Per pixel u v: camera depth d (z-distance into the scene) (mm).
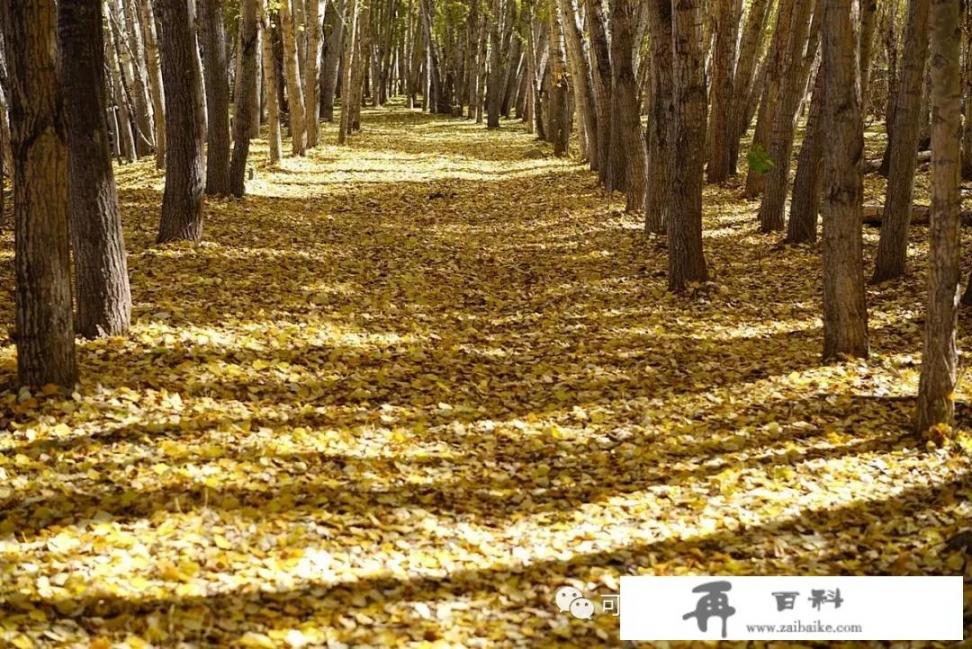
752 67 21859
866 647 4641
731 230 16000
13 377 7184
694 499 6223
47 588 4508
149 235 13031
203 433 6723
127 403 7012
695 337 10172
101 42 8117
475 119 45719
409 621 4633
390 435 7156
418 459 6711
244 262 11992
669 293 11852
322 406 7637
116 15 25391
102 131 8180
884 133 28594
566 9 22672
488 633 4586
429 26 50156
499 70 39312
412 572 5125
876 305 11164
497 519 5891
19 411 6605
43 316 6852
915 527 5832
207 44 16047
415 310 10844
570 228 16297
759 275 12852
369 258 13164
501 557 5379
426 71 50500
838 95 8562
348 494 6016
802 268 12984
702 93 11438
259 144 28562
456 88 48594
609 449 7172
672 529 5785
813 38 15070
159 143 21125
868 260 13211
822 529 5852
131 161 25953
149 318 9031
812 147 13938
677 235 11844
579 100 23141
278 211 16219
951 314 6918
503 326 10578
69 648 4074
